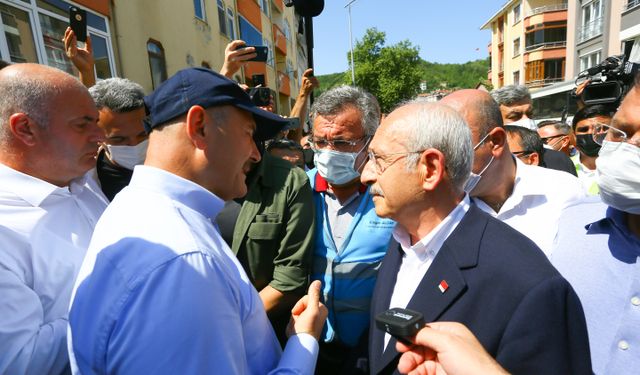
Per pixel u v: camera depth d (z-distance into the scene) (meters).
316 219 2.06
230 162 1.16
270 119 1.24
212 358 0.88
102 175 2.35
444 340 0.94
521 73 32.84
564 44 30.42
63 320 1.31
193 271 0.91
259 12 17.11
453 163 1.22
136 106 2.12
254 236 1.87
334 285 1.94
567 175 1.99
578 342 1.03
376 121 2.02
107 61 5.98
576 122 2.86
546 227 1.83
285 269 1.87
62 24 5.14
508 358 1.04
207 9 10.58
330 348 1.98
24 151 1.38
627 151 1.18
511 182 1.95
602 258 1.34
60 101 1.41
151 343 0.84
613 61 2.61
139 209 1.01
